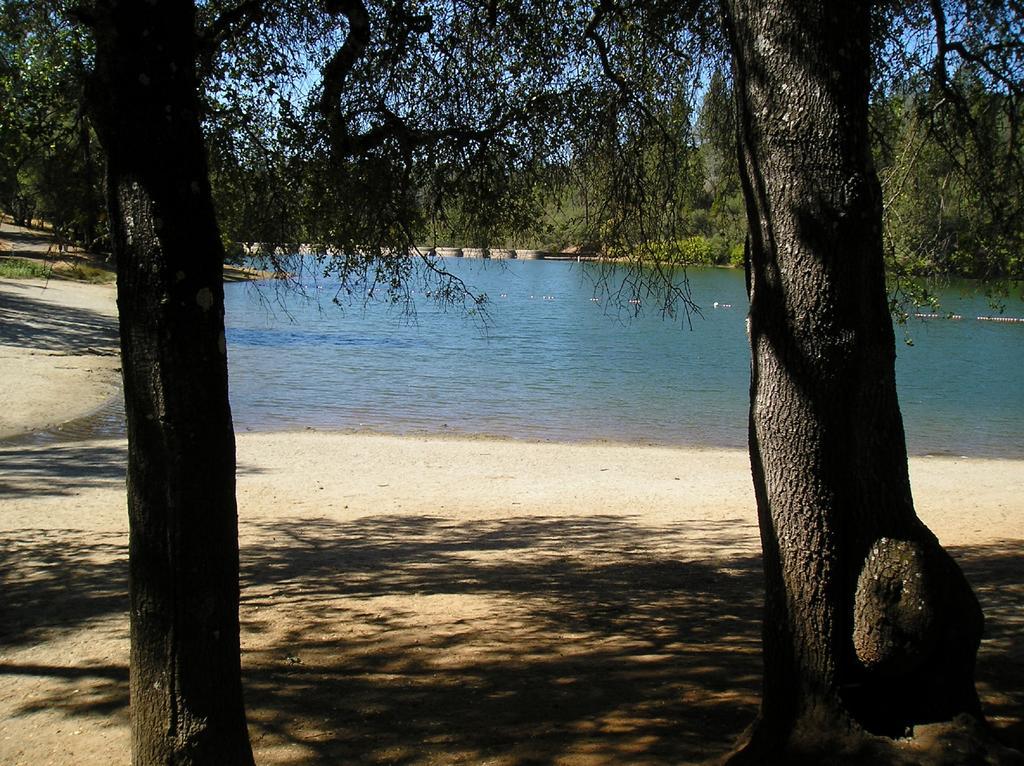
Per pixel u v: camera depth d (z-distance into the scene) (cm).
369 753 427
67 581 773
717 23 719
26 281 3503
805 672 350
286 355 3077
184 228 286
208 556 297
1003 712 432
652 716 453
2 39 587
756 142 355
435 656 574
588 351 3419
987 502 1242
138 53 277
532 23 736
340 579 796
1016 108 696
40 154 593
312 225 754
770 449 355
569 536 1009
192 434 291
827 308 342
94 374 2222
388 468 1452
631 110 766
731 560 878
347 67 649
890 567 337
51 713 492
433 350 3344
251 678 536
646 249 790
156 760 298
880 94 707
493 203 757
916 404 2348
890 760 327
